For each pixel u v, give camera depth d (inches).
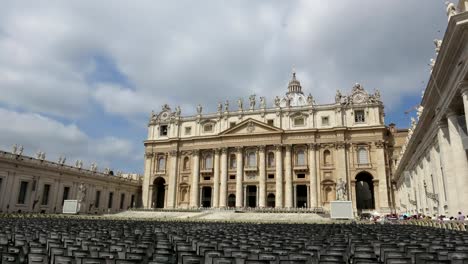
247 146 2896.2
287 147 2802.7
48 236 510.6
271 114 2940.5
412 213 2007.9
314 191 2652.6
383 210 2452.0
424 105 1214.3
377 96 2723.9
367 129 2642.7
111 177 3041.3
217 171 2955.2
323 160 2719.0
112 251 341.4
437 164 1251.8
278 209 2459.4
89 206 2721.5
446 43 815.7
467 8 769.6
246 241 488.4
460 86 820.0
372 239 532.4
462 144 936.3
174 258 343.0
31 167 2231.8
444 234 618.8
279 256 334.0
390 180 2608.3
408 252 338.0
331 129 2709.2
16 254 292.5
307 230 831.1
